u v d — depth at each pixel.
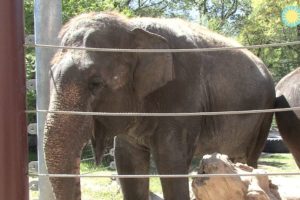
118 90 3.75
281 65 18.44
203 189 3.50
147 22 4.12
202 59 4.39
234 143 4.96
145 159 4.43
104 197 6.70
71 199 3.01
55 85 3.37
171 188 3.99
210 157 3.57
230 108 4.68
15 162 1.64
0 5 1.60
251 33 17.41
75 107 3.31
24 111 1.68
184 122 4.06
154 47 3.80
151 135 4.10
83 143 3.30
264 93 5.25
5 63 1.61
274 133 12.76
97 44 3.58
